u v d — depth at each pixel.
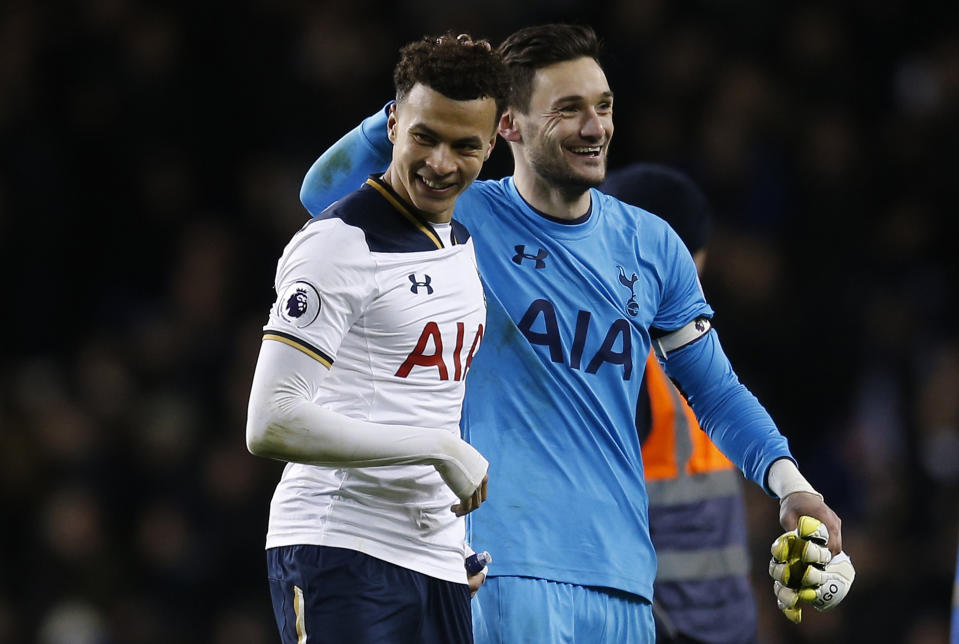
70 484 31.73
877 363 34.28
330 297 12.72
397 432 12.67
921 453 32.38
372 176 13.46
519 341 15.58
